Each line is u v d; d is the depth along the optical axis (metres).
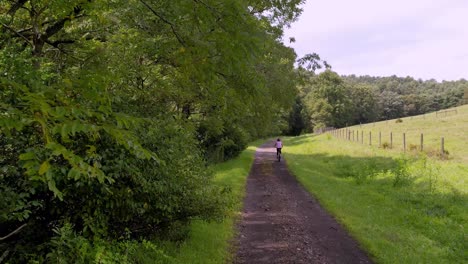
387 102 129.50
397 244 8.70
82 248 4.07
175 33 4.68
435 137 30.97
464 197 13.40
